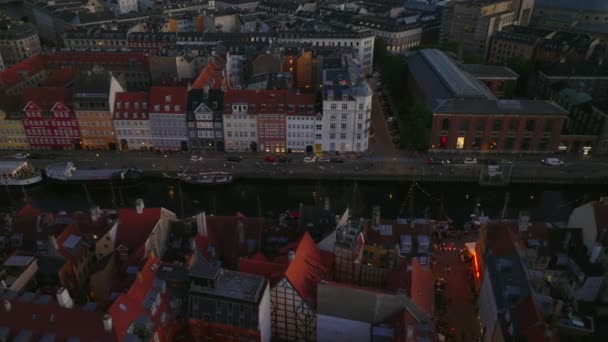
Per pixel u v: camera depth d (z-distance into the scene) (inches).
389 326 3376.0
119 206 6102.4
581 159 6894.7
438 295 4254.4
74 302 3831.2
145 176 6545.3
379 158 6958.7
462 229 5393.7
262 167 6702.8
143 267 3575.3
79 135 7135.8
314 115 6825.8
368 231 4402.1
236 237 4318.4
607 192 6397.6
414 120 7037.4
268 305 3565.5
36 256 4015.8
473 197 6338.6
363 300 3420.3
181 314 3666.3
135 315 3265.3
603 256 4037.9
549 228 4365.2
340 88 6781.5
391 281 3715.6
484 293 3932.1
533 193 6451.8
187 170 6609.3
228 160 6870.1
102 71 7140.8
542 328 3051.2
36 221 4431.6
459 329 3954.2
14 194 6382.9
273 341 3784.5
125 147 7224.4
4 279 3737.7
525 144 7027.6
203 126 6983.3
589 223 4205.2
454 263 4630.9
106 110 6914.4
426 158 6968.5
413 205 6112.2
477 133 6978.4
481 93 7313.0
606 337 3718.0
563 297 4183.1
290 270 3533.5
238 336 3511.3
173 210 6028.5
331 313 3513.8
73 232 4303.6
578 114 7495.1
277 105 6870.1
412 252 4306.1
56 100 6978.4
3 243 4347.9
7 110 7047.2
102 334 3073.3
